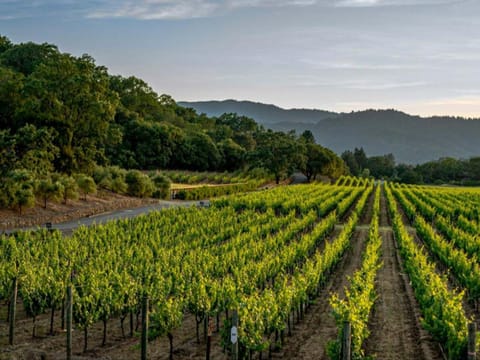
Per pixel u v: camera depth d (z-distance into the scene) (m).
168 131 99.06
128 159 89.75
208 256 23.23
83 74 56.12
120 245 27.97
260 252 26.97
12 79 58.44
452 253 26.00
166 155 96.81
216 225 36.62
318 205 55.34
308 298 20.42
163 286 18.12
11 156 46.47
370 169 194.75
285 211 52.12
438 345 16.12
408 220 55.16
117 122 98.19
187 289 18.09
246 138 138.88
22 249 24.56
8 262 22.72
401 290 23.77
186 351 15.50
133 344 16.08
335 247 28.30
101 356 14.86
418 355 15.40
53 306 16.67
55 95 54.66
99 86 57.78
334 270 28.16
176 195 68.94
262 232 36.38
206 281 18.03
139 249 25.34
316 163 120.62
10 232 36.59
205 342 16.36
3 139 46.84
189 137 106.88
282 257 25.03
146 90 130.12
